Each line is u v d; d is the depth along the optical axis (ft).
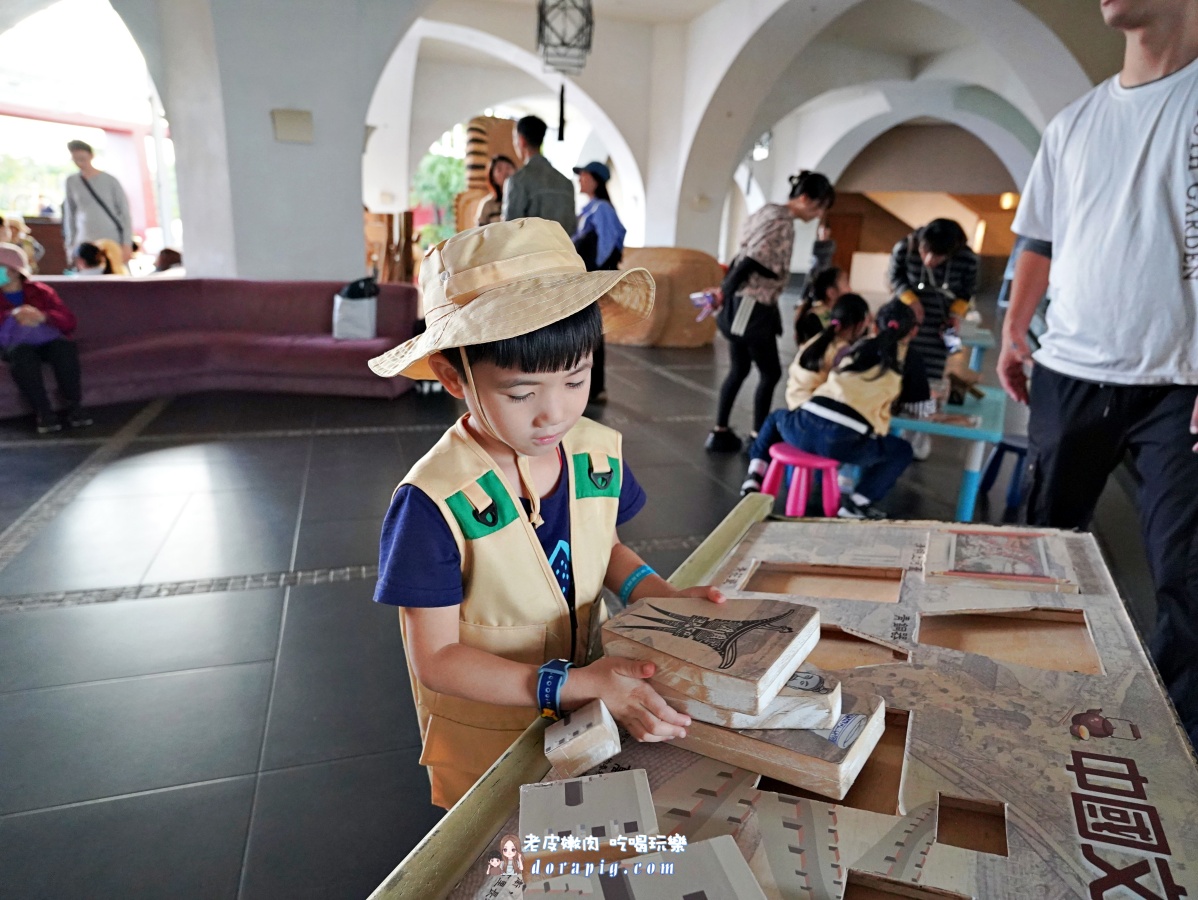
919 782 2.40
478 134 35.17
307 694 6.73
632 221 34.01
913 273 12.80
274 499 11.32
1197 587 5.49
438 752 3.64
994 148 43.62
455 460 3.03
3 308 13.70
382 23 18.86
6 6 22.31
